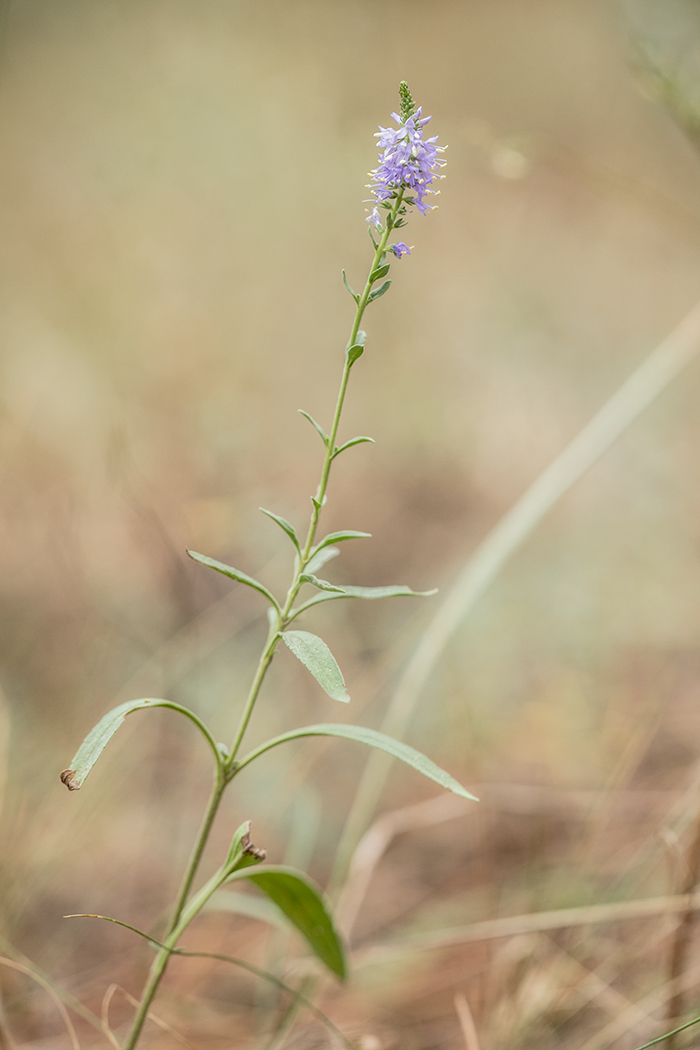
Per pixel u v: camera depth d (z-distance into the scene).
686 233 7.25
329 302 7.27
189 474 5.31
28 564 4.41
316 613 4.35
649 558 4.95
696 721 3.74
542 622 4.52
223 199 7.62
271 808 3.28
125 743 3.41
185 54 8.28
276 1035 2.14
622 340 6.96
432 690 3.99
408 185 1.37
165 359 6.41
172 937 1.54
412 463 6.01
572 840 3.11
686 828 2.66
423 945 2.39
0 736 2.94
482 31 9.76
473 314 7.23
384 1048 2.29
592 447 3.19
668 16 4.09
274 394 6.52
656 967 2.41
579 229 7.92
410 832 3.44
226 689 3.88
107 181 7.73
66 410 5.32
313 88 8.33
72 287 6.78
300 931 1.83
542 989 2.28
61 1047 2.30
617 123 9.05
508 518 3.16
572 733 3.78
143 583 4.36
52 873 2.79
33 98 8.01
